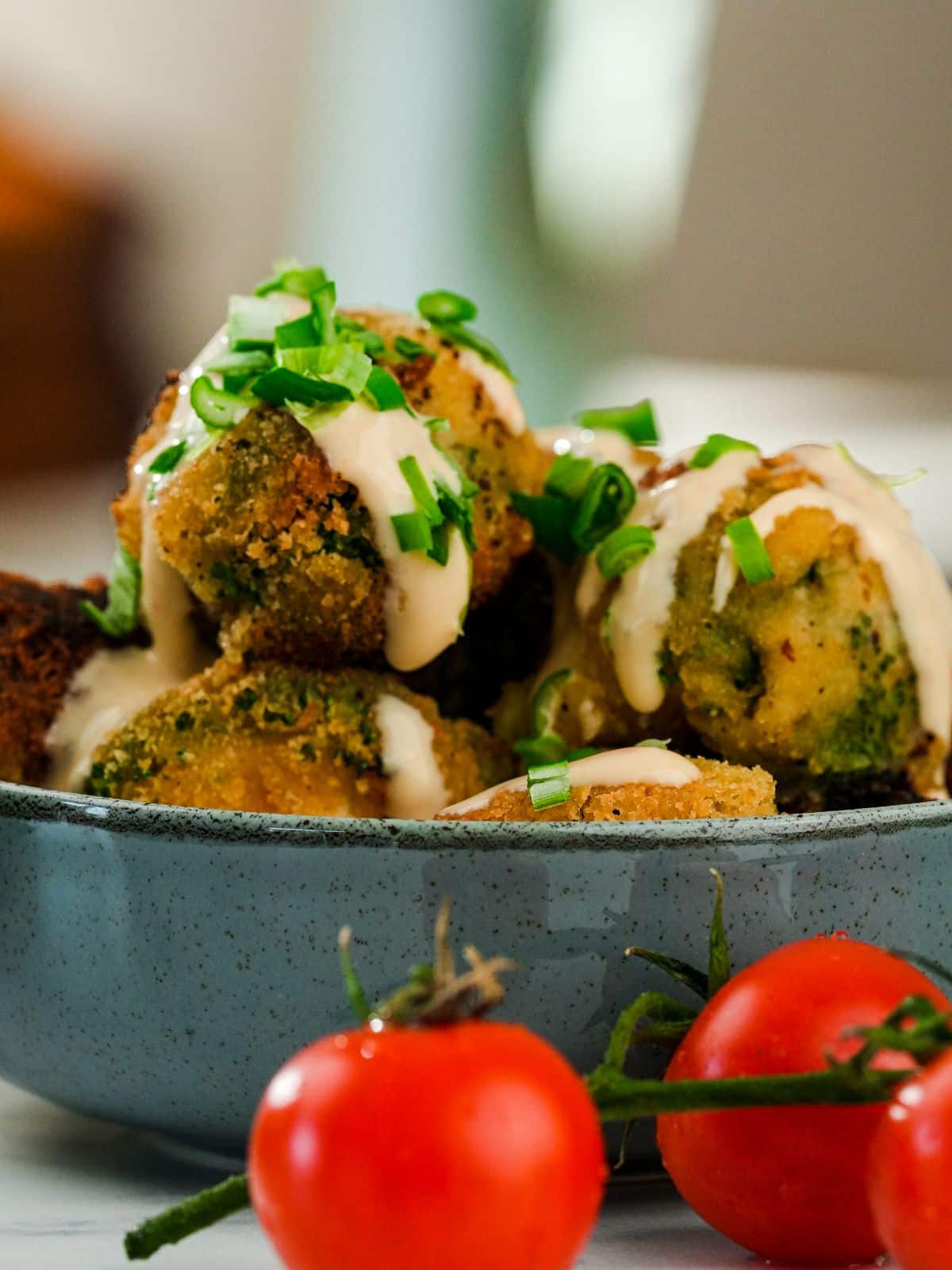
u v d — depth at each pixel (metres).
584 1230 0.27
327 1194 0.26
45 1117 0.37
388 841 0.31
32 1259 0.30
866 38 1.18
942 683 0.38
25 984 0.33
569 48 1.15
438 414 0.38
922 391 1.20
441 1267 0.26
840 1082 0.28
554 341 1.21
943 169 1.19
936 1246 0.27
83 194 1.22
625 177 1.17
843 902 0.32
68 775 0.38
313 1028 0.32
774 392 1.19
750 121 1.19
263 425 0.36
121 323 1.25
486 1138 0.26
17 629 0.39
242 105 1.21
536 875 0.31
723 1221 0.30
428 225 1.21
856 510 0.38
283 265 0.39
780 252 1.21
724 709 0.37
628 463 0.40
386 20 1.17
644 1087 0.28
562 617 0.39
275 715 0.36
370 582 0.36
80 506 1.19
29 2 1.16
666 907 0.32
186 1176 0.34
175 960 0.32
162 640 0.39
